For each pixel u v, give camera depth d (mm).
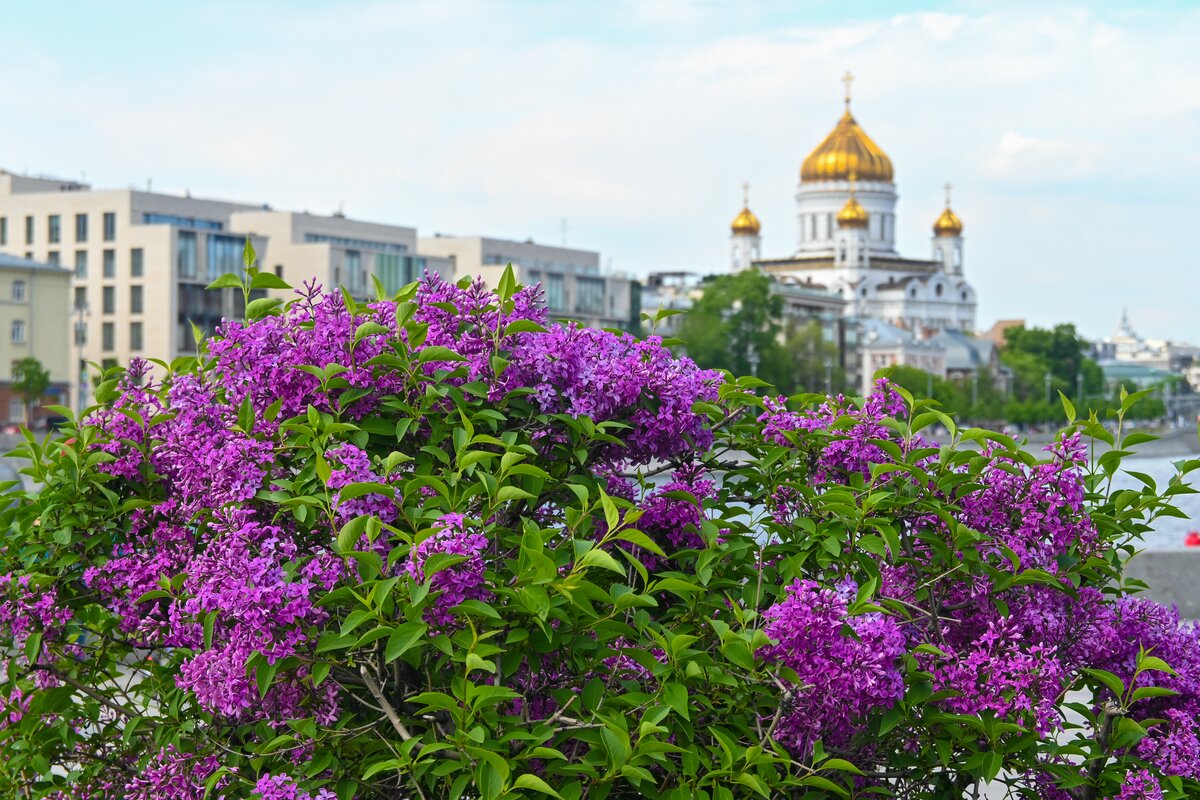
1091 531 6039
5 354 110438
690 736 5270
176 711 5965
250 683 5281
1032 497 5996
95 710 6422
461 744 4969
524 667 5633
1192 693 6324
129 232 116938
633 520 5160
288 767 5617
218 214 130750
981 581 5906
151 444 6215
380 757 5484
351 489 5160
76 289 119000
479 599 5109
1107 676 5863
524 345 5930
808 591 5277
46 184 139000
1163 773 5879
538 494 5801
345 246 123062
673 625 5738
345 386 5770
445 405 5836
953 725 5637
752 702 5535
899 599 6074
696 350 159125
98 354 117938
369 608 5008
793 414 6391
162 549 6004
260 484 5586
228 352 5879
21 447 6367
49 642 6332
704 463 6312
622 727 5066
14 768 6277
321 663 5215
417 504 5516
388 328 5824
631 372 5879
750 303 162125
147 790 5910
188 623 5602
